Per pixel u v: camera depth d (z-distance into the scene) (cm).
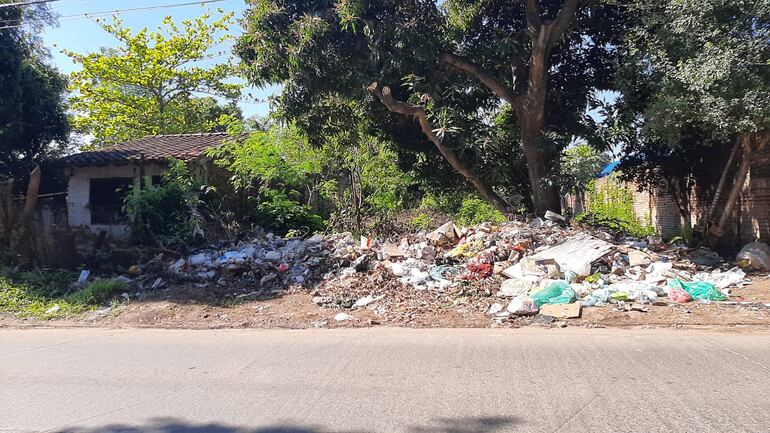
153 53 2823
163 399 523
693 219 1511
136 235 1309
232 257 1198
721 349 637
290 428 445
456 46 1363
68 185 1777
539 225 1235
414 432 430
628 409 461
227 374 598
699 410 456
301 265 1152
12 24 1594
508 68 1443
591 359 607
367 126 1497
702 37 1040
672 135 1102
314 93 1343
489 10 1417
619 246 1098
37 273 1182
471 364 600
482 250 1110
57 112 1822
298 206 1628
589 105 1401
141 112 2875
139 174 1680
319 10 1255
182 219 1337
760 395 488
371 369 594
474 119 1338
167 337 809
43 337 837
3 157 1783
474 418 452
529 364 594
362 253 1159
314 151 1678
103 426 463
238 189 1648
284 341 748
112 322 932
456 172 1546
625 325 768
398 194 1622
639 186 1541
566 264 1009
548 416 452
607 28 1395
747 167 1157
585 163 1424
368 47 1260
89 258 1265
